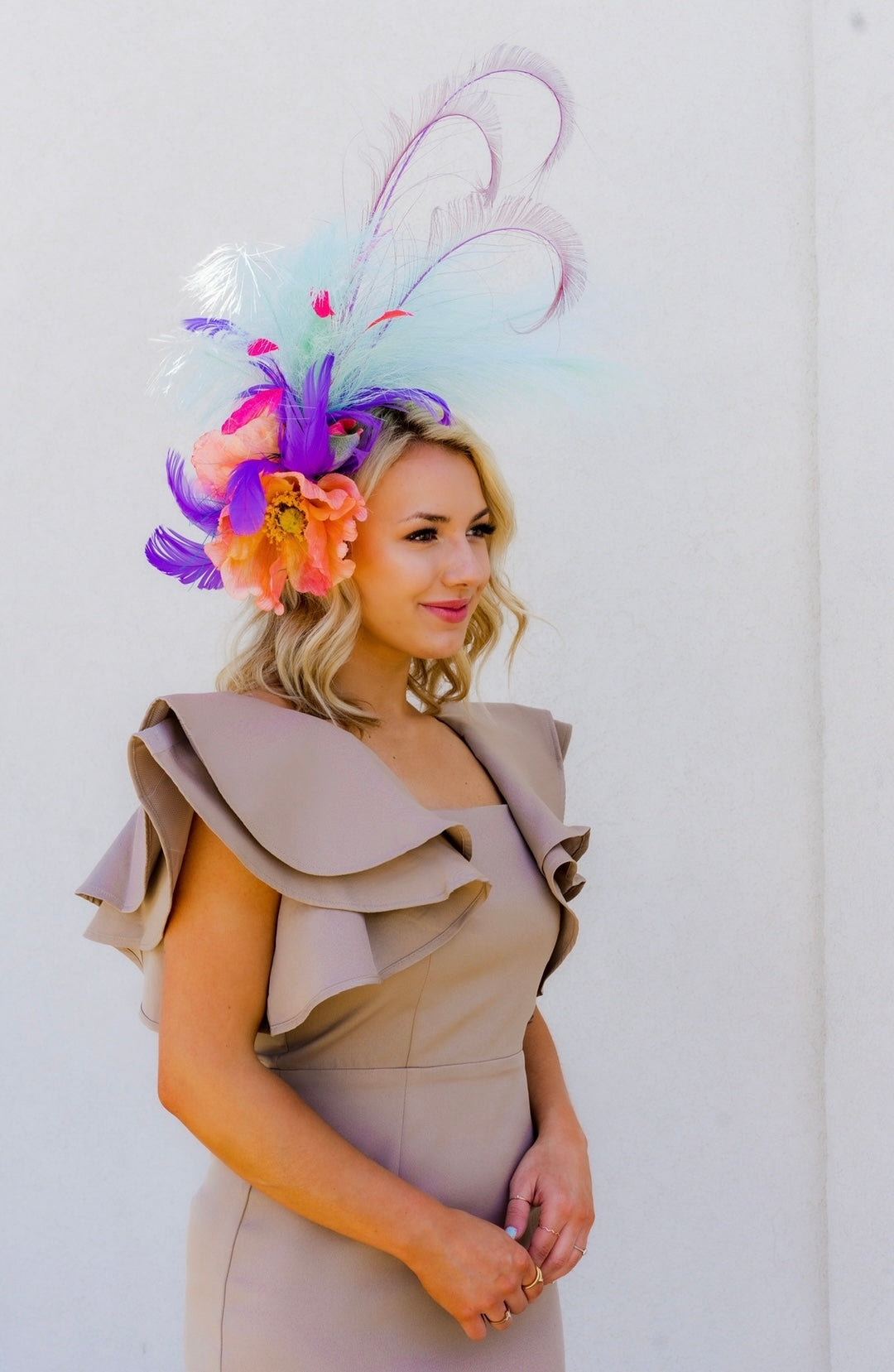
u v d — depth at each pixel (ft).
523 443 8.32
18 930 8.87
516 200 5.26
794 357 7.89
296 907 4.23
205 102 8.68
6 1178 8.88
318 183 8.47
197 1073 4.09
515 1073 4.86
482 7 8.31
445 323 5.02
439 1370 4.38
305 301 4.83
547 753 6.00
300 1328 4.28
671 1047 8.09
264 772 4.30
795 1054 7.90
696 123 8.02
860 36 7.42
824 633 7.64
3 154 8.93
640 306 8.09
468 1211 4.50
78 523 8.84
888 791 7.36
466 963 4.52
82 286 8.83
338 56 8.50
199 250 8.64
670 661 8.11
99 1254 8.75
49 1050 8.83
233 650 5.13
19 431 8.93
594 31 8.16
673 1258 8.07
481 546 4.94
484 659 5.68
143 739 4.23
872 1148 7.45
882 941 7.39
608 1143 8.17
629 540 8.18
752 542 7.98
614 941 8.18
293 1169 4.03
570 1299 8.17
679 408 8.07
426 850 4.38
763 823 7.96
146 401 8.72
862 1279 7.49
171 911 4.28
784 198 7.89
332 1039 4.44
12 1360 8.85
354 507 4.45
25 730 8.89
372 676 5.03
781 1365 7.89
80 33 8.83
